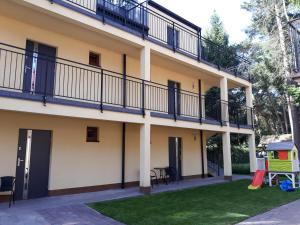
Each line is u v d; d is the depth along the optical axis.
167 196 8.72
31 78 8.47
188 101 13.95
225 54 23.39
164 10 13.16
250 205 7.82
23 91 7.69
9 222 5.73
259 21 22.16
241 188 10.84
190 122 11.24
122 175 10.52
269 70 20.25
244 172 17.30
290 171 11.24
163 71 12.69
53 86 8.84
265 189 10.70
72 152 9.19
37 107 6.90
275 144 12.01
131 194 8.94
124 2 11.38
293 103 19.48
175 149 13.50
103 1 9.65
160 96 12.26
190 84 14.27
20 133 8.18
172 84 13.38
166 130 12.97
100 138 10.05
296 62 5.82
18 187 7.97
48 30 8.81
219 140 20.27
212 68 13.04
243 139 23.12
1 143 7.69
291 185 11.05
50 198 8.20
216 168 17.98
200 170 14.63
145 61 9.70
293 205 7.99
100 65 10.21
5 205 7.21
